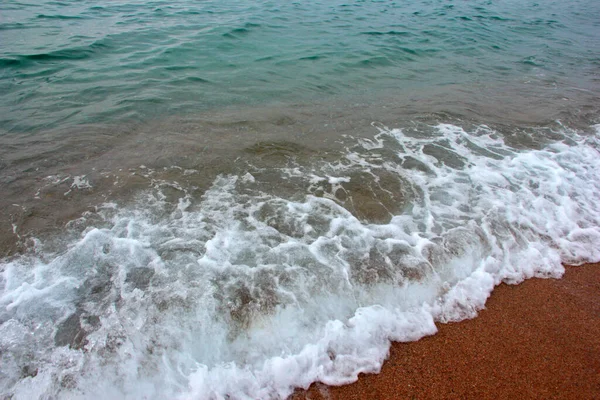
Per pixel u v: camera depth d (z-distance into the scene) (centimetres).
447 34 1502
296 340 323
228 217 440
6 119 662
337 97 838
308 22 1552
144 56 1034
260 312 334
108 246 390
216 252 387
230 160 561
